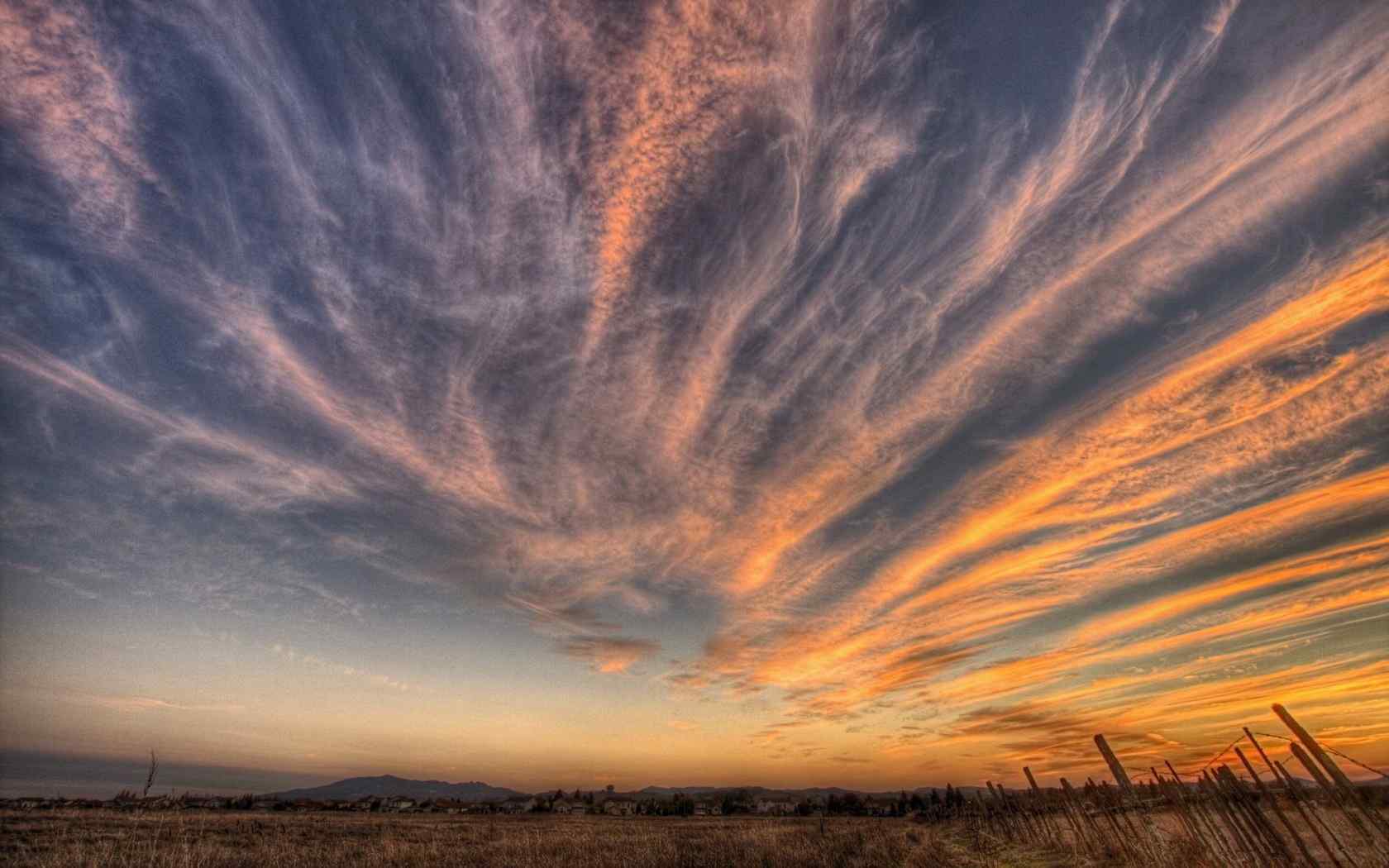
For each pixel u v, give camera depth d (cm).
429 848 2305
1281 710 1178
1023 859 2225
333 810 7706
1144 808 1578
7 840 2258
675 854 2100
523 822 5391
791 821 5766
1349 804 1048
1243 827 1272
